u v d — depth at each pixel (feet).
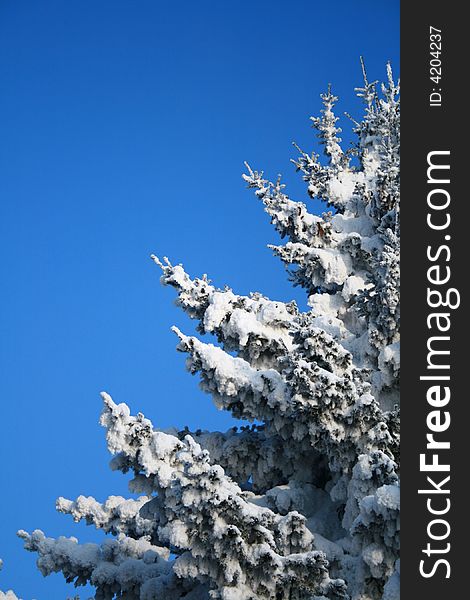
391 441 48.24
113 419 49.52
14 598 48.08
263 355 58.08
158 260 60.23
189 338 53.47
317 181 72.59
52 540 57.11
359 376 51.29
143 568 54.29
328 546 49.93
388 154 65.72
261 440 57.72
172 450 48.93
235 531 41.42
